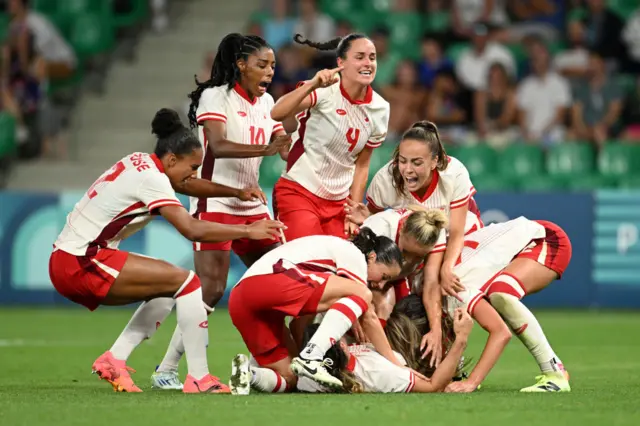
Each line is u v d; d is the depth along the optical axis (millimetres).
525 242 18516
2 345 27531
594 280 38562
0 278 38781
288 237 20453
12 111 44094
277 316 17406
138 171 17328
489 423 13492
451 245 18484
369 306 17062
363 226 18281
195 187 19000
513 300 17859
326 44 20906
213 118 19828
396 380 17047
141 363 23984
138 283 17391
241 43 20062
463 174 18953
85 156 45688
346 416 14008
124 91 47812
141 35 49781
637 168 41750
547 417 14039
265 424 13344
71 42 48156
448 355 17297
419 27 48094
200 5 50781
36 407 14992
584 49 45875
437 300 18000
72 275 17312
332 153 20203
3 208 38469
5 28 47250
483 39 44406
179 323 17594
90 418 13867
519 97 43781
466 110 43719
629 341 28938
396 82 43531
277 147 19188
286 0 47469
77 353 25703
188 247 37000
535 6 47281
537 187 40938
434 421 13617
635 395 16906
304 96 18656
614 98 43719
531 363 24359
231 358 24781
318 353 16500
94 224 17328
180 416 14008
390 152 40500
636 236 38250
